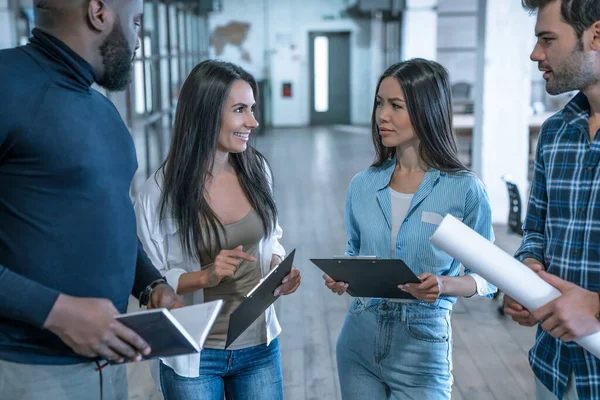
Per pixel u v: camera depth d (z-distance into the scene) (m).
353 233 2.28
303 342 4.14
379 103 2.12
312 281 5.36
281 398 2.21
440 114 2.04
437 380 2.05
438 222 2.05
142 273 1.71
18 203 1.38
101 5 1.40
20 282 1.29
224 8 16.38
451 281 1.93
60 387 1.48
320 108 17.34
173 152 2.02
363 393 2.15
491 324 4.46
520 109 6.95
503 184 7.12
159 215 2.06
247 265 2.12
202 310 1.41
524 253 1.84
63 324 1.30
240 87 2.01
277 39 16.61
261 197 2.15
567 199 1.70
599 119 1.67
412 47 12.16
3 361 1.44
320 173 10.41
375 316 2.08
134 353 1.35
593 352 1.53
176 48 10.06
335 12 16.59
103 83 1.50
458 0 12.85
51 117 1.36
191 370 2.01
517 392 3.47
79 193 1.40
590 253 1.64
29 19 4.13
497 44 6.86
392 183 2.17
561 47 1.56
